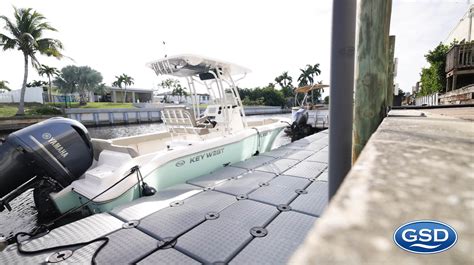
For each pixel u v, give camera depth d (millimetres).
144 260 1696
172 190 3086
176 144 4238
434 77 11102
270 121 7945
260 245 1836
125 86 44625
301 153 5305
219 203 2609
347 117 1171
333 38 1153
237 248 1804
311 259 189
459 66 8281
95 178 2854
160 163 3221
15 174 2807
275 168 4055
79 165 3133
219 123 5090
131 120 25094
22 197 4184
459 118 1435
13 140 2762
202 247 1825
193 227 2115
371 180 416
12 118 16359
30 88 31453
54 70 32031
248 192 2930
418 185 384
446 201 322
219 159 4133
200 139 4246
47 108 20719
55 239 1985
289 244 1841
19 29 18031
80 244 1892
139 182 2982
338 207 321
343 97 1157
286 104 44938
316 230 258
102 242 1914
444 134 823
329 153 1251
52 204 3062
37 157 2812
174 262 1668
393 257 207
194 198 2783
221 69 4520
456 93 6523
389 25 1424
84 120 22000
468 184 380
